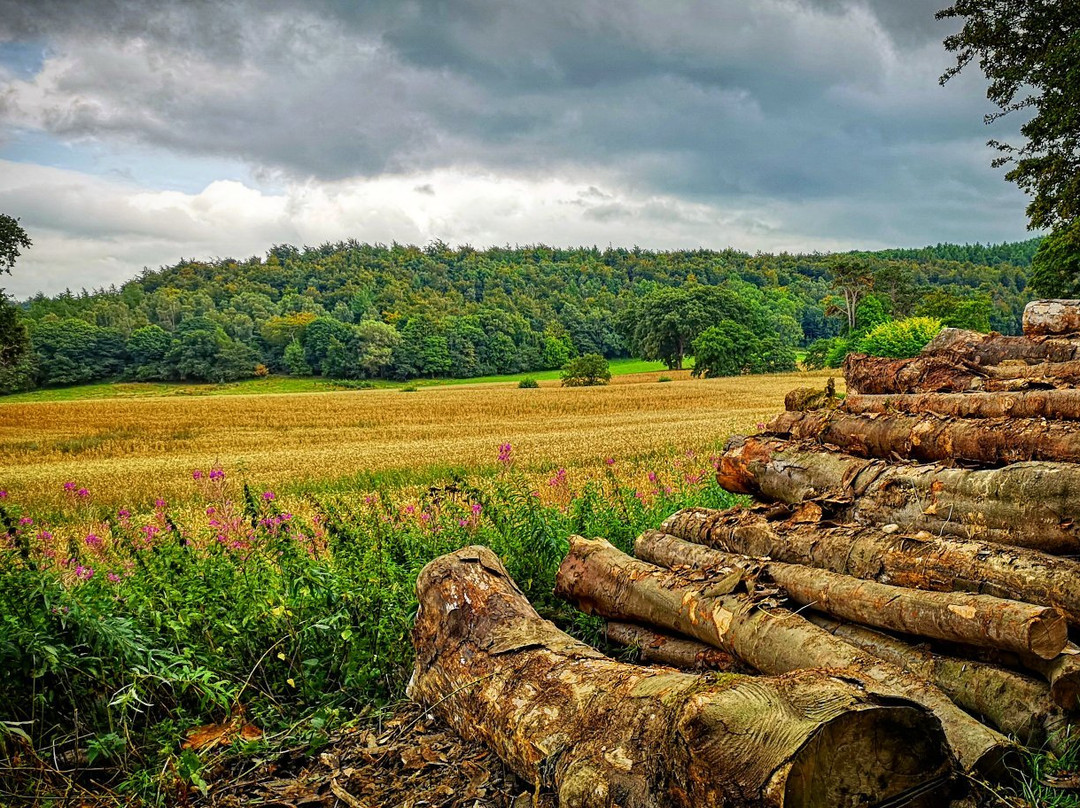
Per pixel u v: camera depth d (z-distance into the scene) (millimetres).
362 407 53406
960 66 22562
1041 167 21672
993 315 108375
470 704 3715
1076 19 20719
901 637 3693
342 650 4562
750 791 2260
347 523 6578
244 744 3715
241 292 164625
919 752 2441
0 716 3598
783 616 3822
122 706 3709
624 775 2707
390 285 174625
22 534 4715
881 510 4570
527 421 41000
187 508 16344
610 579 4945
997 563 3578
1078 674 2986
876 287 103500
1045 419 4395
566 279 196500
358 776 3518
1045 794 2727
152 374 105750
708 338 85438
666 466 16094
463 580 4258
